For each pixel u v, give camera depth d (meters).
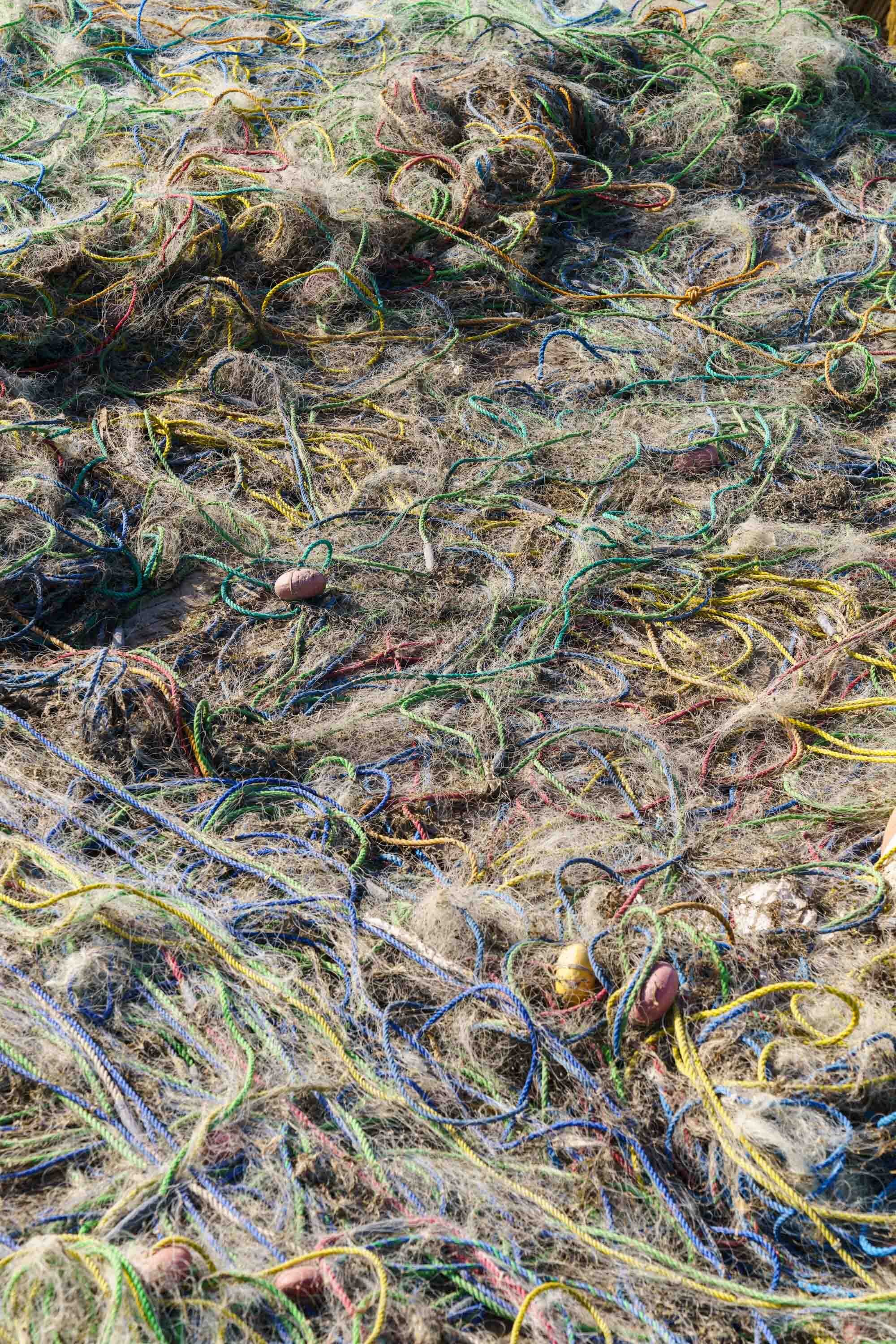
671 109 7.22
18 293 5.39
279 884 3.40
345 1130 2.81
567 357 5.77
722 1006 3.07
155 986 3.11
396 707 4.02
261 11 8.50
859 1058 2.88
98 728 3.76
